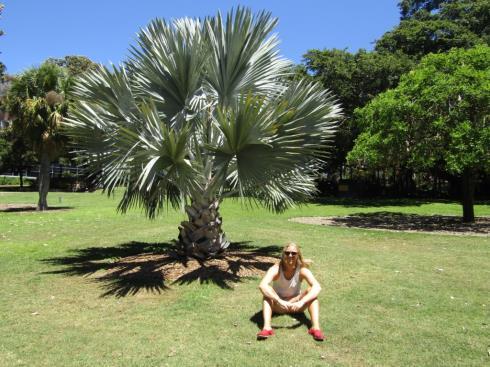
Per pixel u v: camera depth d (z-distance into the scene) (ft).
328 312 16.89
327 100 22.98
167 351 13.16
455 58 46.91
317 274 23.02
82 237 35.94
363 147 51.19
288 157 19.60
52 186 124.47
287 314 16.42
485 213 61.21
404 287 20.57
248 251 29.25
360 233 39.22
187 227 24.99
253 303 17.78
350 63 80.84
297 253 15.65
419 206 72.13
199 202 24.53
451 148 43.34
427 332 14.92
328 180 103.71
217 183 23.84
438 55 48.03
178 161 19.99
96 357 12.74
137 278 21.35
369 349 13.47
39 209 62.13
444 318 16.35
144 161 19.20
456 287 20.65
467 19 85.76
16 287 20.13
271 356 12.84
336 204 75.66
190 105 24.50
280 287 16.06
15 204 72.95
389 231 41.01
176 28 23.72
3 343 13.70
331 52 83.87
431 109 45.55
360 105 81.82
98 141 22.40
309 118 21.97
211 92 25.58
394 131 46.75
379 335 14.58
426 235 38.27
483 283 21.39
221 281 20.79
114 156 21.50
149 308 17.19
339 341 14.05
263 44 25.54
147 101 23.80
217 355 12.89
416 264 25.71
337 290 20.02
